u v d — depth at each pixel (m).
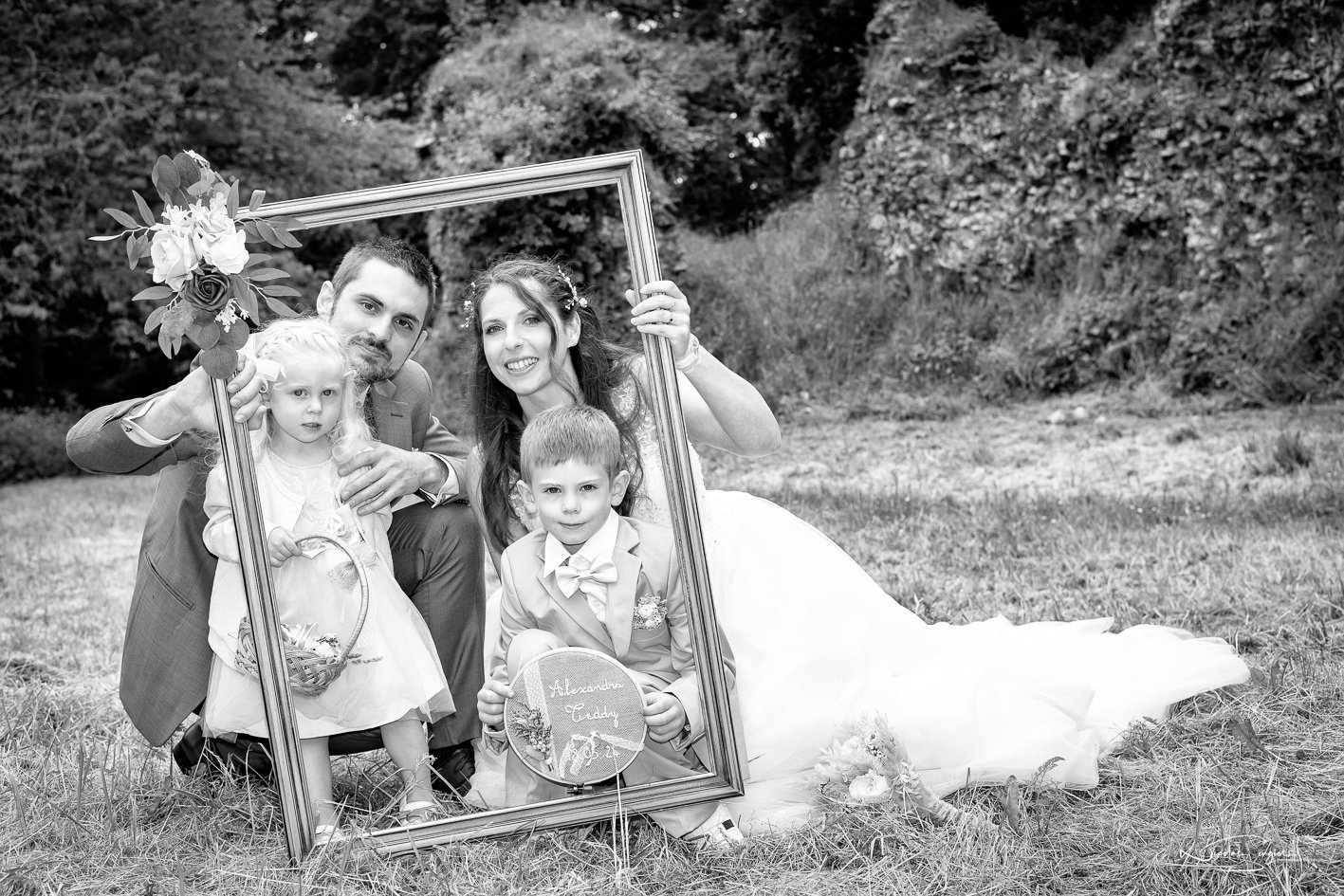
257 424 3.22
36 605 6.71
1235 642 4.51
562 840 3.00
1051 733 3.31
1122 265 14.57
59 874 2.93
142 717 3.41
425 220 16.84
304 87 20.69
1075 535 6.79
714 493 3.75
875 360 15.57
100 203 16.80
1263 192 13.46
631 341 3.78
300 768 2.95
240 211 3.04
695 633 3.05
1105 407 13.48
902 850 2.86
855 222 16.67
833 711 3.32
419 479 3.41
